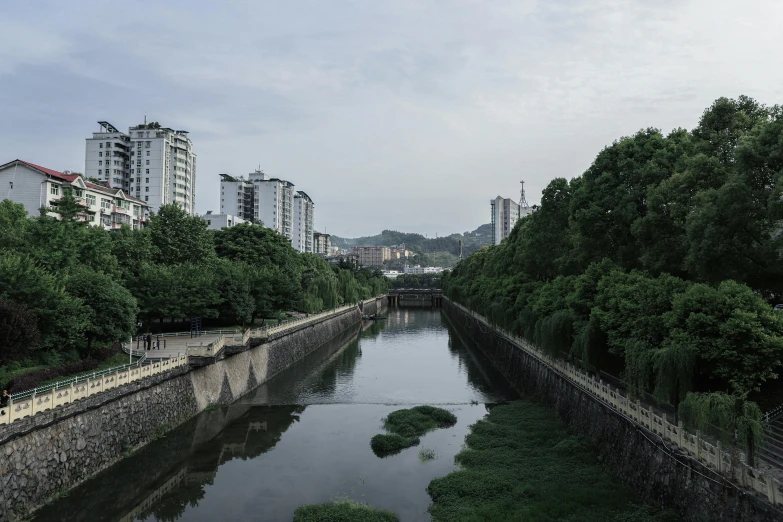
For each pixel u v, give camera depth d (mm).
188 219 70312
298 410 43750
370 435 37219
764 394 24812
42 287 31062
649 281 28125
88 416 27375
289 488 28312
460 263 164875
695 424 19797
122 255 53469
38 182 72500
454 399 47625
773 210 24719
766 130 27484
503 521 22125
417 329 107125
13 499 21922
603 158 43938
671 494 21188
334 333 89375
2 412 21609
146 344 46812
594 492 24516
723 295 22578
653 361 23969
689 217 29625
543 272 57219
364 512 24438
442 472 30281
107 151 114688
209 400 42375
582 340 32531
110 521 24531
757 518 16156
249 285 63781
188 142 126750
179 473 30406
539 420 37938
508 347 59125
